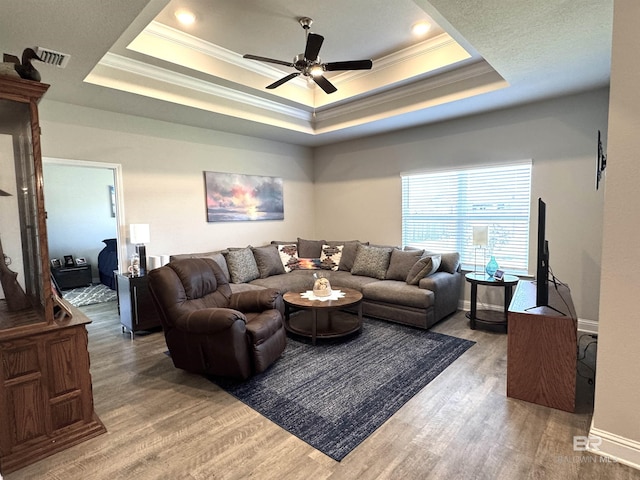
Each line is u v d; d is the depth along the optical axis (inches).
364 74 169.6
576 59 111.0
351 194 235.6
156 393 105.2
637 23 66.5
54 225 257.3
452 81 151.0
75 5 78.8
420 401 98.1
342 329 147.6
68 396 82.3
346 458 76.0
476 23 89.6
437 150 190.9
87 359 85.2
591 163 144.8
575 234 150.9
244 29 128.2
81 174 266.8
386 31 131.3
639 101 67.4
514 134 163.8
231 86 160.4
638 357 71.3
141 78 137.3
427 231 201.0
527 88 137.9
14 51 99.7
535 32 94.1
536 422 87.4
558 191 153.9
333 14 118.3
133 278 150.5
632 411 72.6
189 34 131.9
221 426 88.3
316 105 194.4
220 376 115.6
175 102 148.0
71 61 106.4
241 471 72.6
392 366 120.0
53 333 80.0
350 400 99.3
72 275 251.6
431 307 155.2
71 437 81.9
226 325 103.0
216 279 135.5
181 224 184.9
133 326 151.7
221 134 200.7
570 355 90.4
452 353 129.7
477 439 81.5
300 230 250.4
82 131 150.1
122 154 162.4
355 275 195.3
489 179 175.3
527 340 95.6
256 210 219.8
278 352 122.2
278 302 134.6
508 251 171.5
